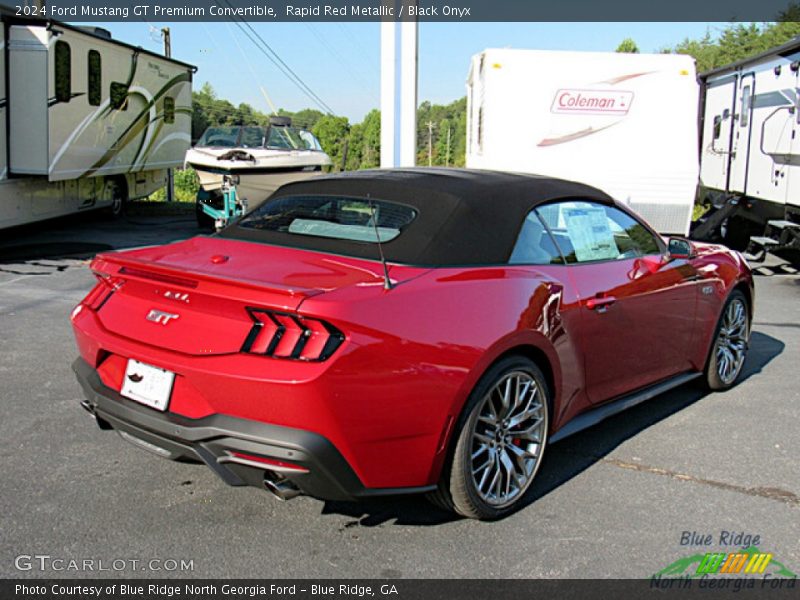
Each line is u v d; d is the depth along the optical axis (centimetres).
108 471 377
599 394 406
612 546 317
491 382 321
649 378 451
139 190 1656
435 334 298
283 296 276
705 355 505
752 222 1277
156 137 1581
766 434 452
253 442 275
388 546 313
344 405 274
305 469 274
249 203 1380
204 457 288
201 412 290
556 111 1088
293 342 276
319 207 390
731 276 516
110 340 319
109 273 335
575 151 1095
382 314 286
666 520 341
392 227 353
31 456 391
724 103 1311
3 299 773
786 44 1043
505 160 1094
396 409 287
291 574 291
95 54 1259
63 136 1153
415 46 1138
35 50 1080
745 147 1206
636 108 1091
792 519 345
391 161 1168
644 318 427
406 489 301
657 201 1109
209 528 324
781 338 705
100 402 321
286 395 269
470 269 335
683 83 1089
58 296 796
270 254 348
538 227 381
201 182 1393
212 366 282
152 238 1305
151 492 356
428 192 369
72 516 330
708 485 379
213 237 396
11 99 1086
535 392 351
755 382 561
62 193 1283
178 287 304
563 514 345
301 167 1427
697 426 464
